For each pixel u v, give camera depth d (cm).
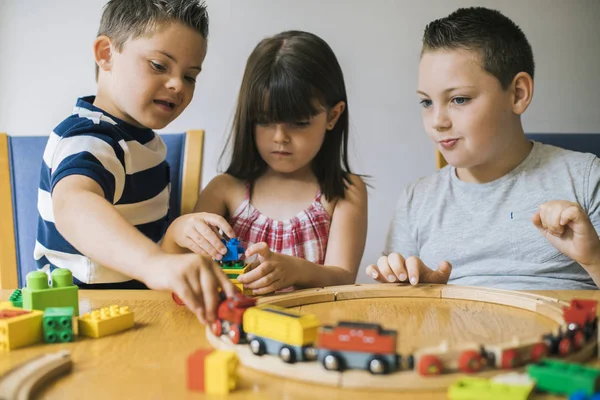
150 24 108
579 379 43
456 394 43
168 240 95
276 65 116
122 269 67
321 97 118
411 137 206
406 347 55
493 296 77
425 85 117
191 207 143
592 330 56
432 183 135
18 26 202
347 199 130
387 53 204
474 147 115
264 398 45
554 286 115
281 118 115
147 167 121
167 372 51
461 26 114
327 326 49
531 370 45
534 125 206
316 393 46
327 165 130
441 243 127
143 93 110
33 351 58
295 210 129
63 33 202
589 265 92
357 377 47
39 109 204
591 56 204
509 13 202
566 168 122
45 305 69
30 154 142
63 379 49
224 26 202
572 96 205
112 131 109
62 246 110
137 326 67
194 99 204
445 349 49
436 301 78
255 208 129
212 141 204
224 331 58
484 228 124
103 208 76
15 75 204
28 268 140
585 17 202
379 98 205
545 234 95
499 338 59
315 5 202
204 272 60
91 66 203
